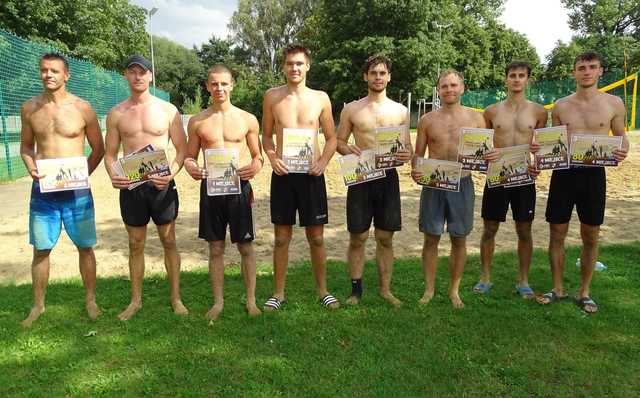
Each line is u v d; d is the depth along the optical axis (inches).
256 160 170.4
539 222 299.0
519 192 184.5
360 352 141.8
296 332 154.9
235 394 122.0
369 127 175.9
